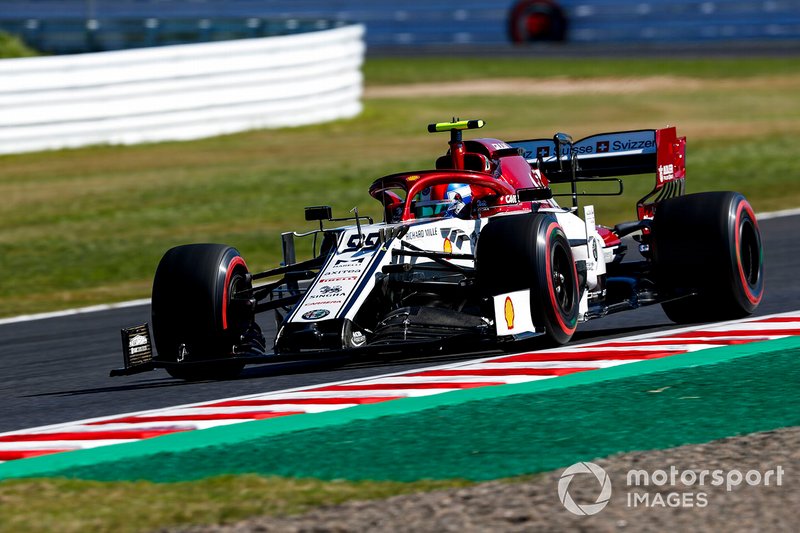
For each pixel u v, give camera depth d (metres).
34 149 76.94
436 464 17.25
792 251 39.88
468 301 25.69
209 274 24.78
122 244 52.19
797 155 70.06
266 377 25.33
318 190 63.66
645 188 61.69
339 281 23.98
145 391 24.94
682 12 141.12
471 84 116.12
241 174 69.88
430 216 26.84
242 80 84.81
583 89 110.06
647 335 26.05
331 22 99.69
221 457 18.33
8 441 20.64
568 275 24.89
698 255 26.62
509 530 14.43
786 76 112.38
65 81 77.12
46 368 29.23
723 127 84.19
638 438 17.88
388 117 93.56
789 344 23.69
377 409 20.59
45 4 159.50
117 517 15.68
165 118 81.38
